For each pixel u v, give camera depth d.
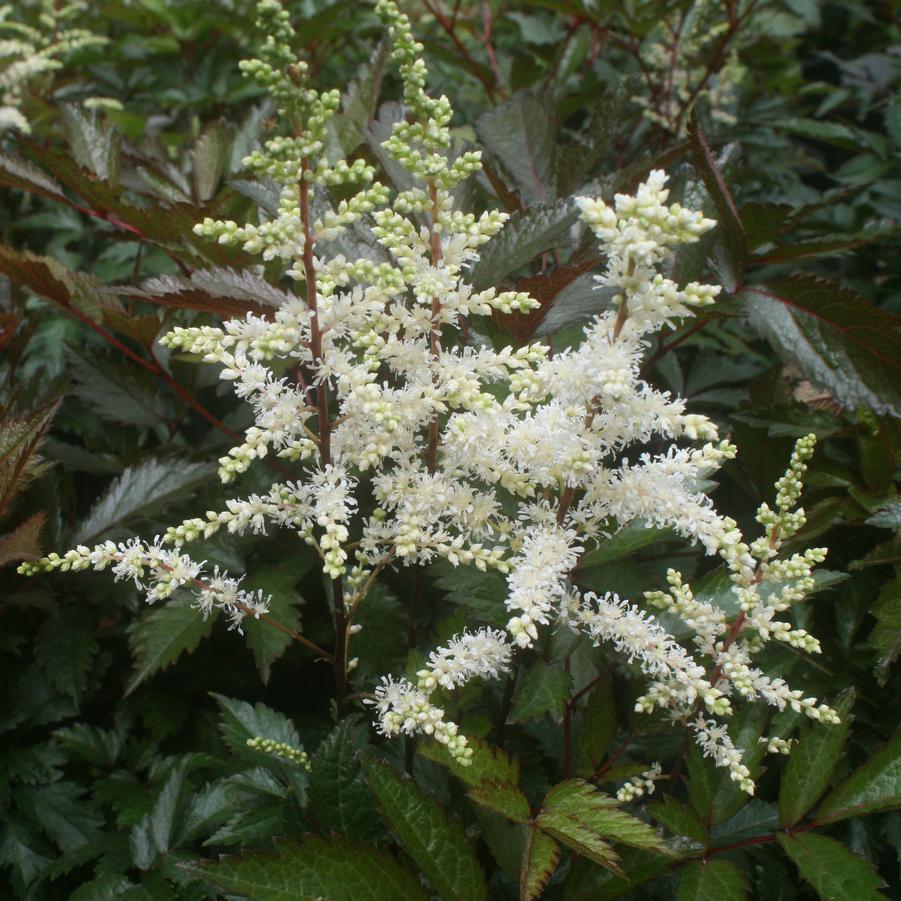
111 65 0.86
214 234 0.28
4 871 0.45
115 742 0.47
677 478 0.30
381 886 0.30
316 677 0.50
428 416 0.32
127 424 0.55
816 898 0.40
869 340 0.41
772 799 0.42
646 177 0.45
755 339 0.64
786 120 0.75
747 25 0.75
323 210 0.41
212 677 0.49
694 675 0.30
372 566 0.46
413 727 0.31
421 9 0.87
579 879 0.32
